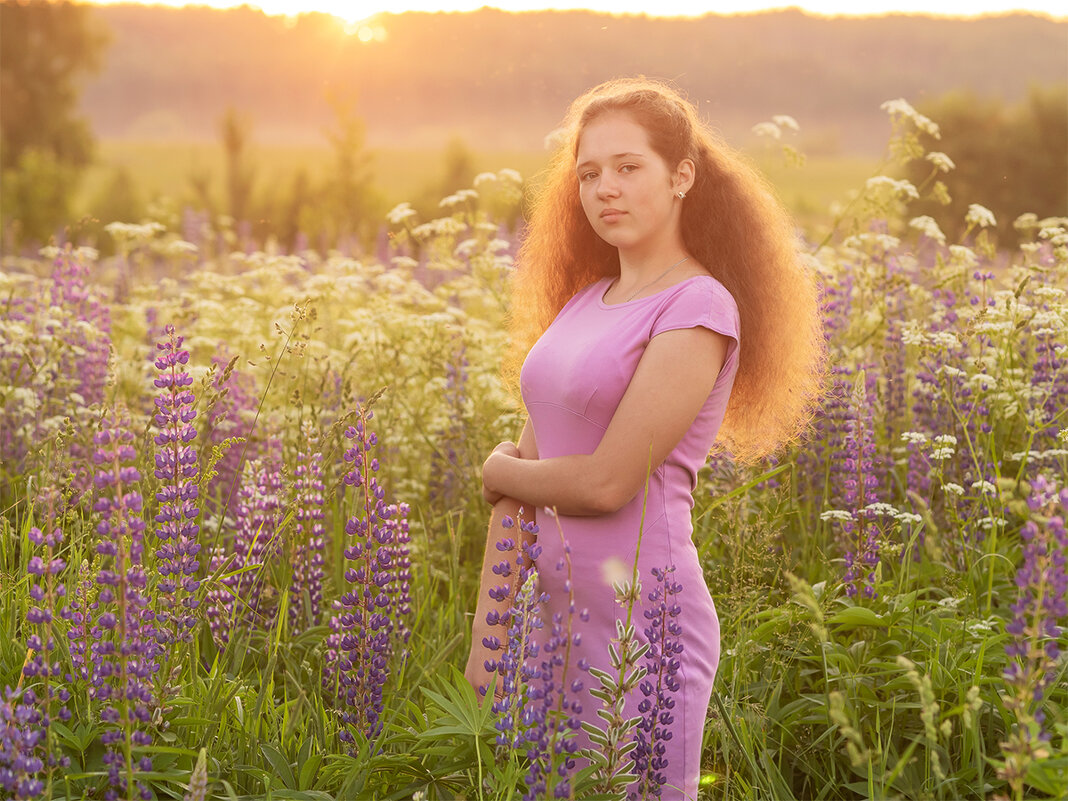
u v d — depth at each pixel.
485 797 2.44
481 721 2.38
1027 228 6.39
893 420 4.70
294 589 3.49
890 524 3.87
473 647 2.70
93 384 4.91
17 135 31.12
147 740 2.43
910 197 6.15
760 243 2.86
